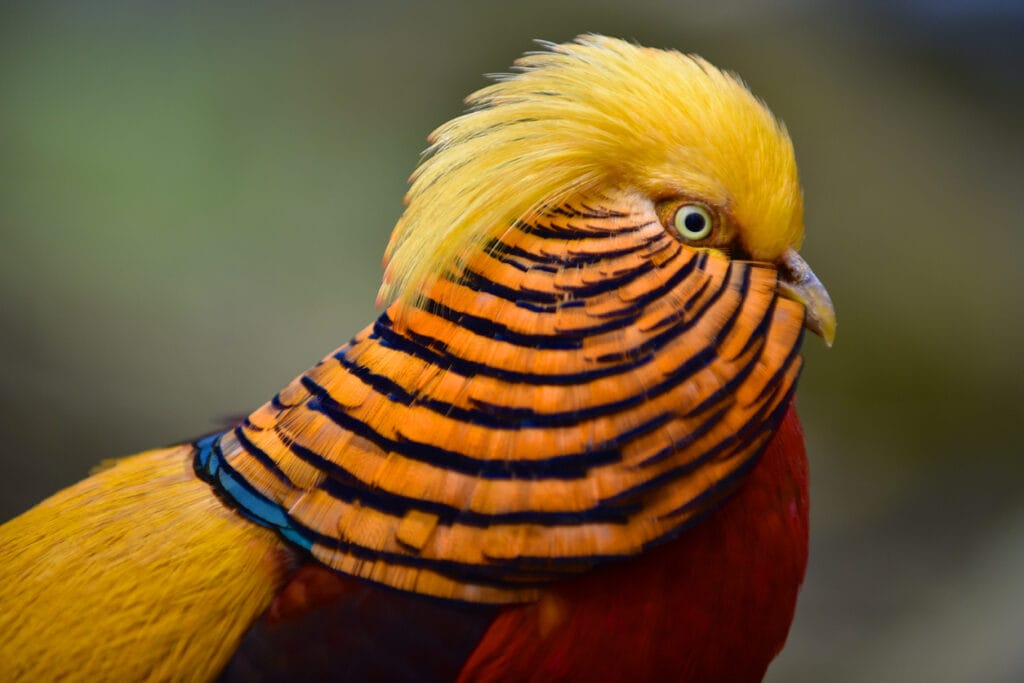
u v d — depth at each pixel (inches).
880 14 451.2
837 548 374.6
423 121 463.8
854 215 417.7
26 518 143.8
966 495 384.2
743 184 124.7
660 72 126.7
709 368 117.9
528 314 116.7
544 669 123.5
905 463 398.9
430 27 484.1
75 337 420.2
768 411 121.3
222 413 405.1
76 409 407.2
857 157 424.8
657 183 123.2
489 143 123.3
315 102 470.0
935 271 412.2
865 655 334.6
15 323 421.4
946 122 433.1
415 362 118.4
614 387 115.8
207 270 434.9
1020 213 418.3
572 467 115.7
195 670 127.4
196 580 128.6
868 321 409.7
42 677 129.4
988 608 335.0
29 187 443.5
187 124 459.2
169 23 490.6
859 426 406.0
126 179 448.5
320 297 427.5
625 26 458.0
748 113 127.7
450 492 116.4
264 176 452.1
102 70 474.6
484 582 119.0
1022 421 400.2
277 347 417.4
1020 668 309.9
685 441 116.6
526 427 115.8
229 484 130.1
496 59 469.7
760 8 454.3
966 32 445.1
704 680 132.6
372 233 440.5
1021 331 404.5
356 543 119.1
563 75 127.3
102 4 494.9
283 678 124.7
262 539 128.5
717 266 121.0
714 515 127.9
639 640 125.6
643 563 124.1
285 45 485.1
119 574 131.3
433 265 120.0
